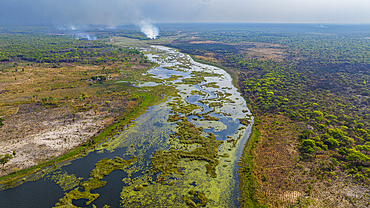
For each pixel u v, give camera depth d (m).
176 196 63.22
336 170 70.94
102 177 69.19
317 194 62.22
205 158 79.38
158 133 96.62
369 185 63.72
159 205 60.00
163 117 111.81
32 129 93.69
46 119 102.94
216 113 118.19
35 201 60.16
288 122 105.50
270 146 87.38
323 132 94.31
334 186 64.62
